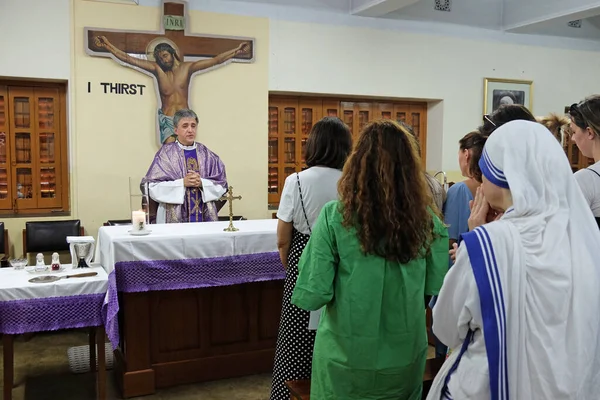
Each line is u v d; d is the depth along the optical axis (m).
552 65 7.31
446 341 1.40
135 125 5.48
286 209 2.49
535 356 1.22
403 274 1.73
